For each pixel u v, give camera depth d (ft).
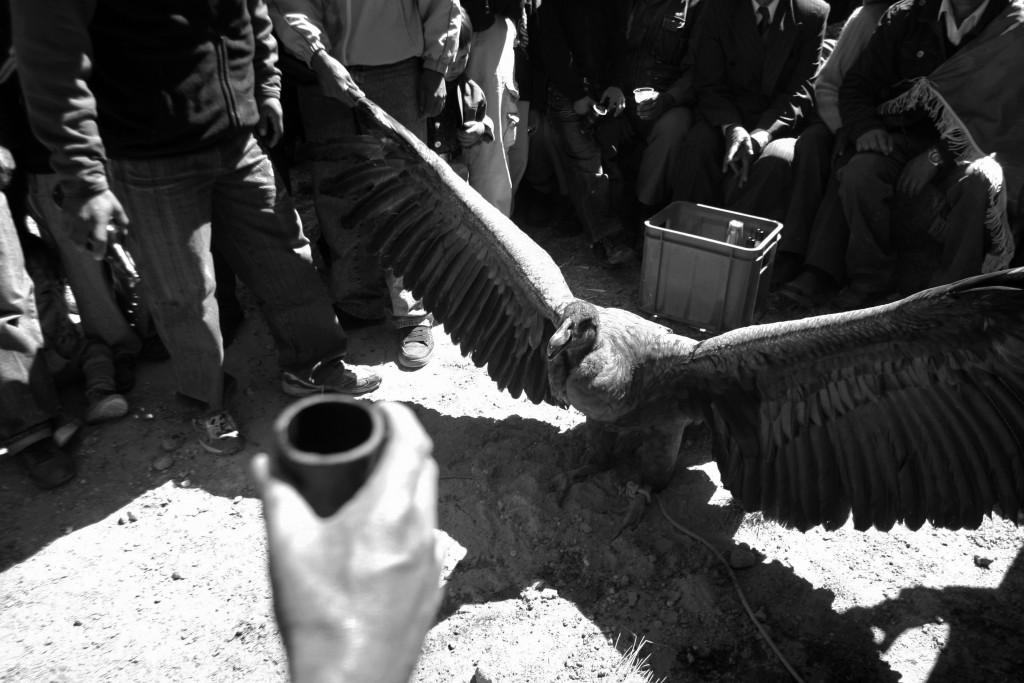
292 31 13.07
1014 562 11.61
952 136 15.84
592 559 11.82
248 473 13.48
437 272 13.64
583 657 10.43
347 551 1.95
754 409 10.99
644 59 20.74
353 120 15.08
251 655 10.61
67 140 10.48
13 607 11.27
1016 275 8.11
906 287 17.08
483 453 13.73
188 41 11.41
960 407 9.65
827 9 17.48
